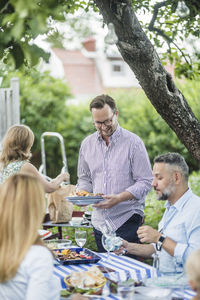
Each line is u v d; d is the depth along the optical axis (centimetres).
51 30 248
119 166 334
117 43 271
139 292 203
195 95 632
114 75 1911
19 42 194
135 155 331
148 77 279
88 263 266
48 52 196
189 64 412
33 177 175
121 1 259
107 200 320
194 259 149
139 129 1007
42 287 160
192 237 250
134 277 246
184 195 260
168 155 263
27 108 1057
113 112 330
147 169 333
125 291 189
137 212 335
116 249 271
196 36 372
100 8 265
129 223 334
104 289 214
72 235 521
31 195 169
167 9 382
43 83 1088
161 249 252
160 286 212
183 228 254
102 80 1898
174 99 287
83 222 383
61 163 1070
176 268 243
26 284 163
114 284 210
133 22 265
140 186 325
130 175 337
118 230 334
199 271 147
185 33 387
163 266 251
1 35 183
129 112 1026
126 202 332
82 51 2009
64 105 1082
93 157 346
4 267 161
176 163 259
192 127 294
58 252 279
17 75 1034
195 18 348
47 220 406
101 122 327
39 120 1065
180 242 253
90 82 1911
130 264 263
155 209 582
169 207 273
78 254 282
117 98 1048
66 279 224
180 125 293
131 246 274
